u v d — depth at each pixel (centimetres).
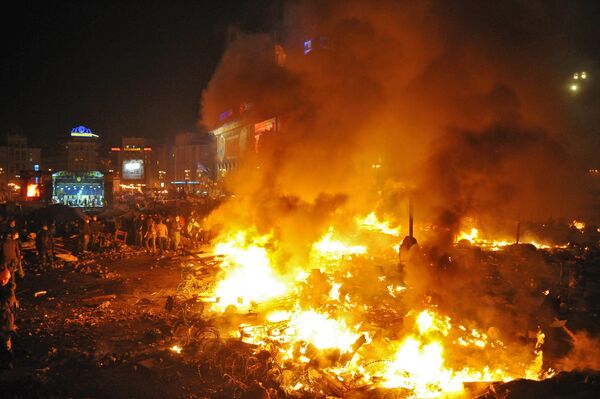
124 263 1978
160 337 977
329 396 745
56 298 1365
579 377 704
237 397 709
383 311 1138
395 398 726
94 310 1227
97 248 2369
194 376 783
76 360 837
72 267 1880
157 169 12344
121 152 12081
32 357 870
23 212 3822
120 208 4525
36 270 1795
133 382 757
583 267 1672
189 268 1711
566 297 1272
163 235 2256
